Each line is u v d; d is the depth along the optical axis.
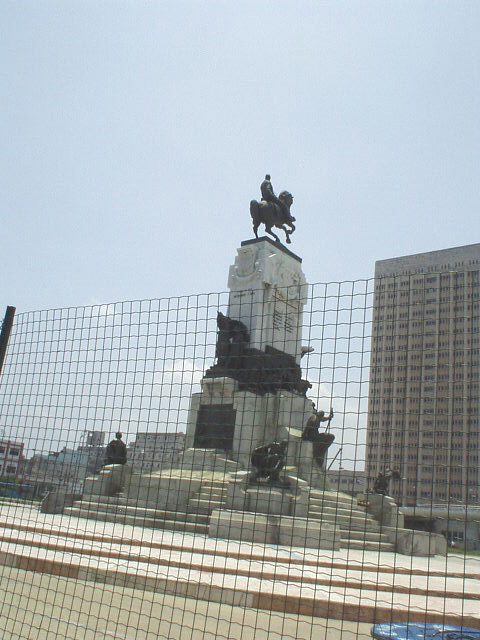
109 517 23.44
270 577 13.14
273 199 39.66
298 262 39.59
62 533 17.05
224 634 9.16
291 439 28.56
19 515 20.77
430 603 12.47
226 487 24.92
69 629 8.84
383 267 103.25
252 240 38.88
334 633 9.66
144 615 9.11
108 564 12.92
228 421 29.78
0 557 13.52
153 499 25.73
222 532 19.53
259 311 33.97
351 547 21.28
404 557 21.41
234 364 30.73
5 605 10.12
